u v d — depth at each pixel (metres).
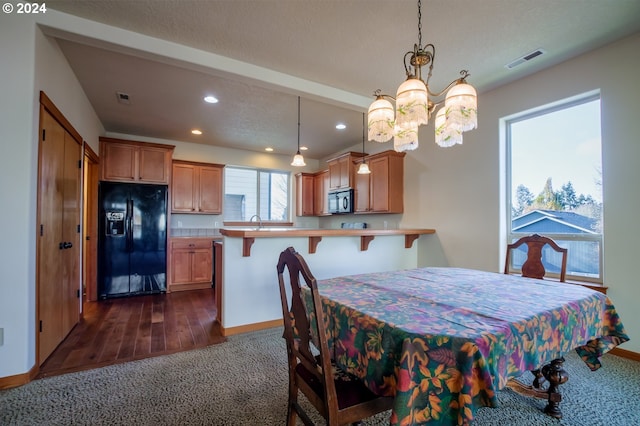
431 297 1.52
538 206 3.09
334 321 1.39
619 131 2.46
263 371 2.19
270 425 1.61
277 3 2.02
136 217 4.46
